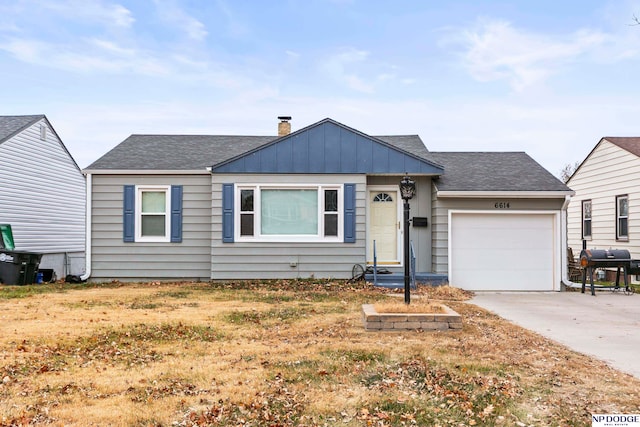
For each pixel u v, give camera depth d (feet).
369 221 48.16
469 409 16.06
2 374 18.99
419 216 48.21
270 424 15.07
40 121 68.80
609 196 65.36
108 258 48.03
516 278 46.65
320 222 46.34
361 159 46.52
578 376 19.06
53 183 72.49
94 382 18.39
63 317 29.71
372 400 16.75
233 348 23.04
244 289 42.60
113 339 24.61
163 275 48.01
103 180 48.06
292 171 46.32
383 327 26.20
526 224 46.98
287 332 26.21
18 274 49.16
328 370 19.65
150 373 19.42
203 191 48.26
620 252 44.50
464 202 46.65
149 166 48.14
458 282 46.60
